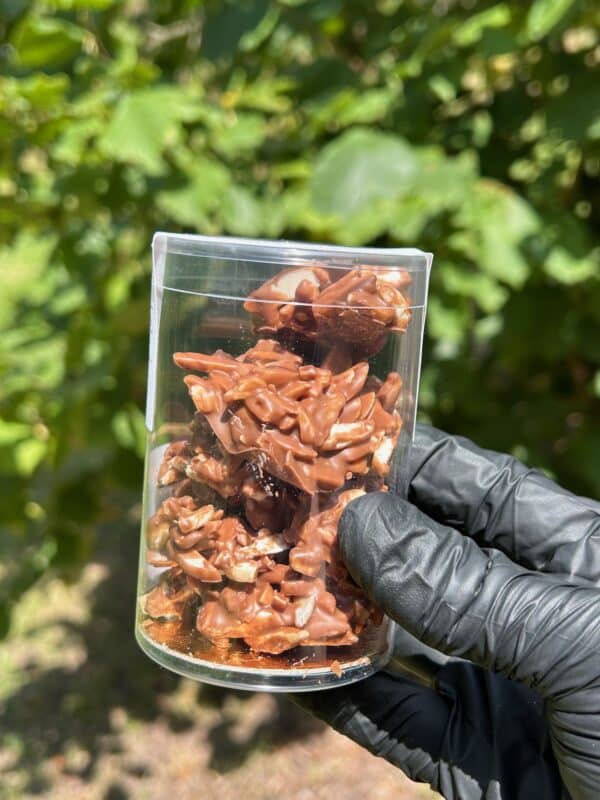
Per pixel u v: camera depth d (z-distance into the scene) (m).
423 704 0.28
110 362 0.46
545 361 0.51
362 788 0.55
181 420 0.24
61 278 0.53
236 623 0.23
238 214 0.44
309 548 0.23
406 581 0.23
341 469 0.22
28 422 0.48
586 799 0.24
